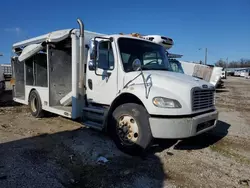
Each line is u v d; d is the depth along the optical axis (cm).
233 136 574
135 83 435
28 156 404
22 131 562
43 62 720
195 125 391
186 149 467
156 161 402
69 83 689
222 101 1313
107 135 538
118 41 474
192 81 430
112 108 455
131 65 471
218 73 1675
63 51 664
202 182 336
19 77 838
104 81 493
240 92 1936
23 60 720
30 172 345
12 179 322
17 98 841
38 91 696
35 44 686
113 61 473
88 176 341
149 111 386
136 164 387
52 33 615
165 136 380
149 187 316
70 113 562
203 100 429
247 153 459
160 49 553
